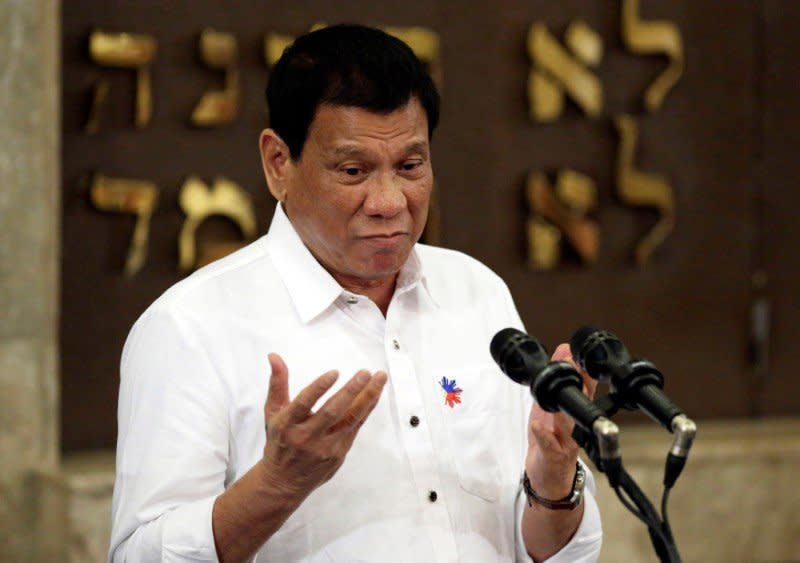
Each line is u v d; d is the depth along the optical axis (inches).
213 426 242.4
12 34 476.7
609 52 581.9
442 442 255.0
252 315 252.2
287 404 212.2
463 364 263.9
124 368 251.0
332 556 241.8
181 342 243.9
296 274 255.6
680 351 602.9
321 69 237.3
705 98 598.9
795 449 582.2
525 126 570.6
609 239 587.2
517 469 264.5
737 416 614.2
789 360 619.2
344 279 260.7
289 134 245.1
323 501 243.4
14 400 482.9
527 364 215.6
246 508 217.6
